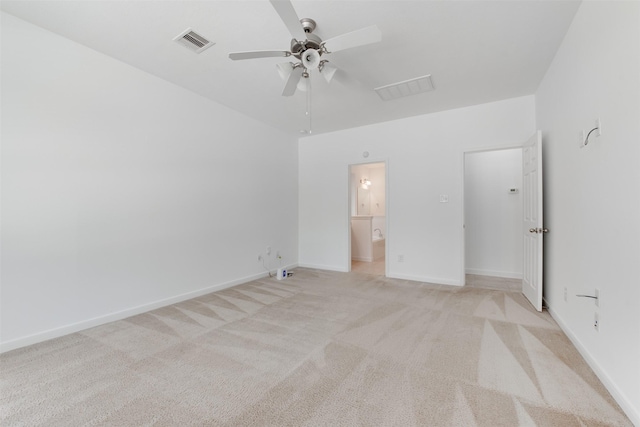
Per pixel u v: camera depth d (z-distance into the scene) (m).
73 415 1.49
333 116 4.30
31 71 2.27
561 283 2.55
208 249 3.69
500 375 1.81
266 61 2.79
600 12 1.77
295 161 5.41
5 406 1.56
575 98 2.18
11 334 2.18
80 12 2.10
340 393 1.65
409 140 4.35
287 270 5.07
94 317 2.63
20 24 2.21
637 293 1.40
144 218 3.02
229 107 3.97
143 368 1.93
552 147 2.80
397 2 1.97
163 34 2.37
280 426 1.41
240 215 4.17
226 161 3.94
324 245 5.23
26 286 2.25
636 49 1.41
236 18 2.15
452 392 1.65
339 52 2.59
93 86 2.62
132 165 2.91
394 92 3.45
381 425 1.40
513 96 3.58
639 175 1.39
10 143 2.18
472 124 3.88
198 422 1.44
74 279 2.51
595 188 1.86
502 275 4.52
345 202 4.98
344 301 3.33
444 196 4.09
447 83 3.22
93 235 2.63
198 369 1.92
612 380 1.61
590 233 1.93
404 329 2.54
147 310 3.01
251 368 1.92
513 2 1.98
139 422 1.44
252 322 2.71
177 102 3.31
